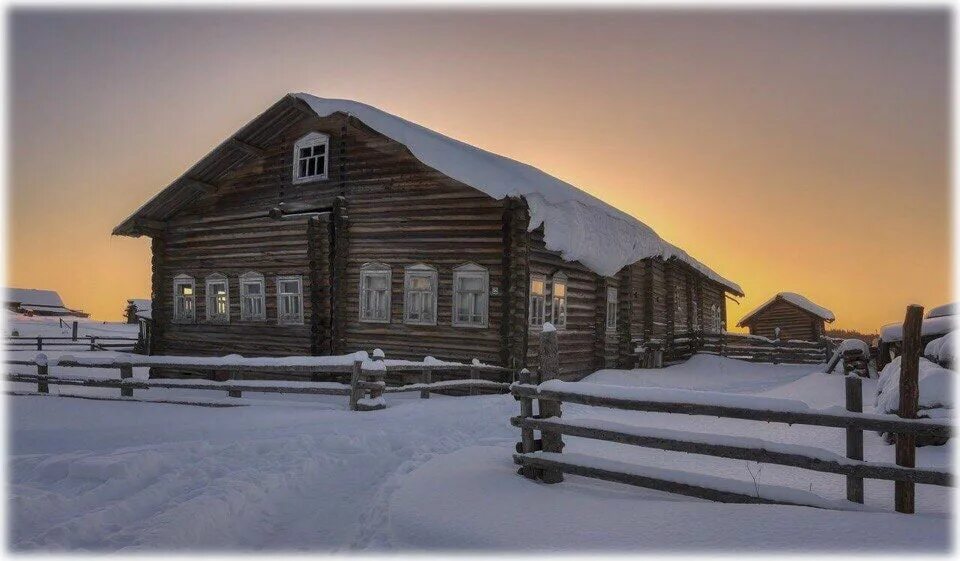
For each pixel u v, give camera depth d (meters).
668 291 27.12
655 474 5.09
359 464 7.34
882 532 4.04
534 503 5.10
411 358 15.48
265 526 5.49
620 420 10.31
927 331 11.00
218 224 19.38
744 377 22.44
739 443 4.79
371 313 16.23
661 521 4.52
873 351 16.05
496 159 18.33
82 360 13.50
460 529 4.73
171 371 19.72
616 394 5.32
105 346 32.12
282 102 17.14
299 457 7.27
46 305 67.75
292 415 10.47
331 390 11.59
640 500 5.00
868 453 6.64
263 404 11.74
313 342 16.80
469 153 15.51
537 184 16.12
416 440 8.41
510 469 6.20
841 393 11.49
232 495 5.66
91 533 4.94
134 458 6.55
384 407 11.40
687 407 4.96
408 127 15.59
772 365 26.50
